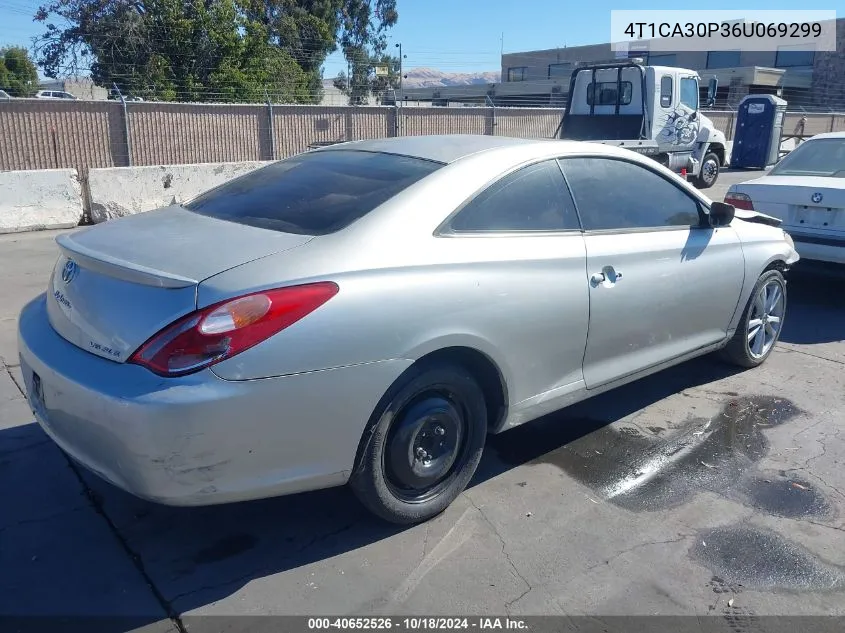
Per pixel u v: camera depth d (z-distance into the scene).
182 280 2.61
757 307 5.21
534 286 3.40
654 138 15.05
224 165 12.20
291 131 19.59
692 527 3.35
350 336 2.76
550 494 3.60
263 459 2.68
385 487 3.09
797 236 6.77
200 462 2.57
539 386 3.59
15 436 4.04
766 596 2.89
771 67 47.69
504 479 3.73
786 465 3.95
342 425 2.81
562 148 3.85
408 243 3.04
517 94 47.19
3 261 8.30
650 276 4.06
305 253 2.83
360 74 45.00
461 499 3.53
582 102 15.77
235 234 3.04
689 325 4.49
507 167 3.52
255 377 2.58
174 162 17.81
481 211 3.36
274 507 3.43
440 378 3.12
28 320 3.24
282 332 2.62
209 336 2.53
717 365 5.44
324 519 3.34
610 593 2.88
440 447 3.27
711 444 4.17
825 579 3.00
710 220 4.62
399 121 21.22
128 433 2.53
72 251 2.99
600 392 3.99
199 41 28.11
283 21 37.53
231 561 3.03
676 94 15.40
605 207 3.96
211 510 3.38
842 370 5.40
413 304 2.94
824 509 3.52
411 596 2.84
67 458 3.81
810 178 6.96
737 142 23.47
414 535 3.23
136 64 27.89
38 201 10.44
